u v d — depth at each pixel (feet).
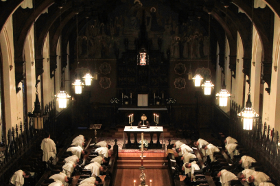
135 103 97.45
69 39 94.99
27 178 49.11
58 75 84.89
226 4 54.34
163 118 95.61
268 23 53.62
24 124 58.85
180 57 96.99
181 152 65.57
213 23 86.48
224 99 47.73
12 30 52.85
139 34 96.27
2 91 52.16
